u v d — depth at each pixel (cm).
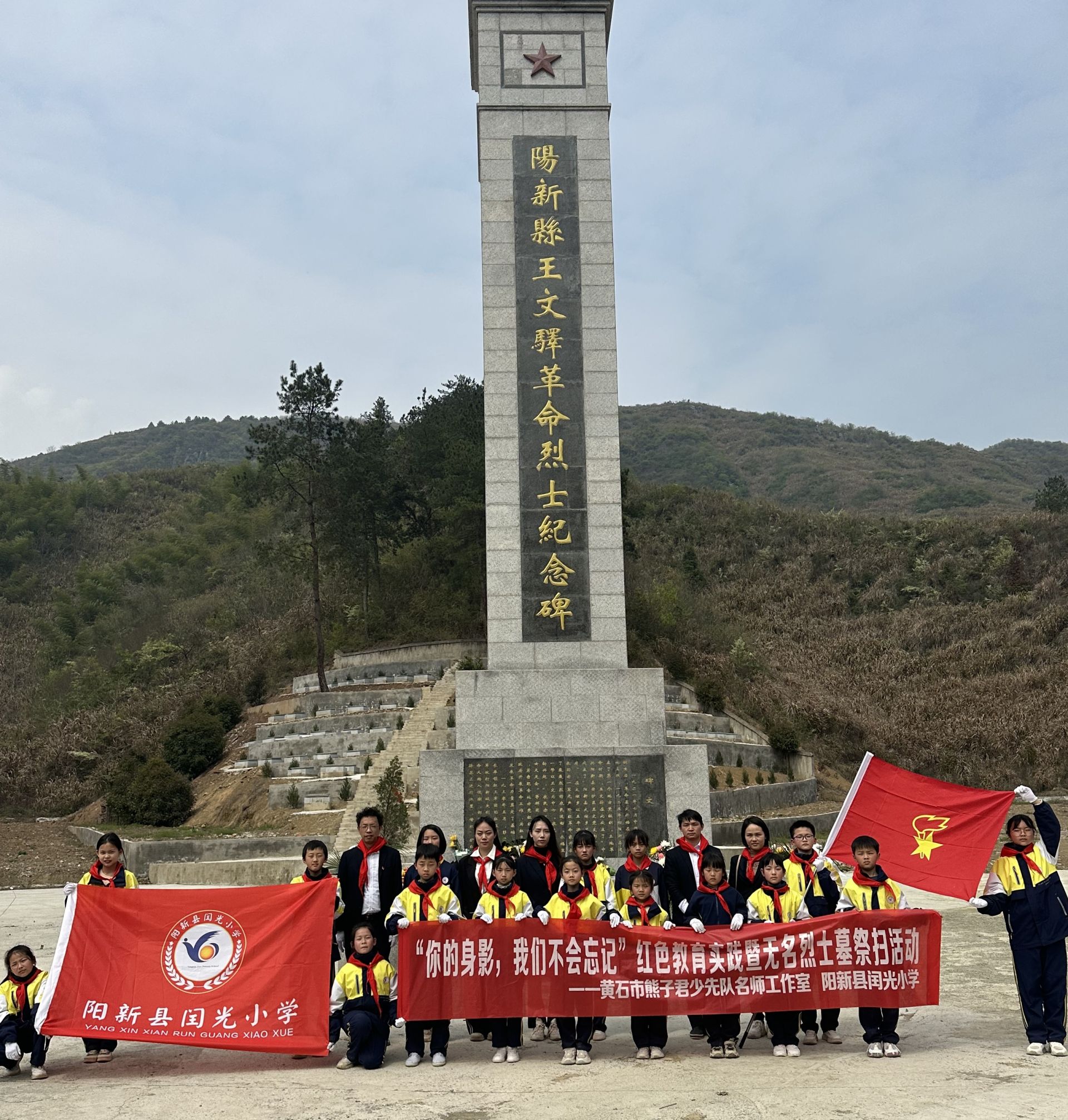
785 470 11125
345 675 3691
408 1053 831
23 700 4934
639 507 4638
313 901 859
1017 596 5162
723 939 825
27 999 828
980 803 972
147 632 5169
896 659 4575
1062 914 814
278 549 3994
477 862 945
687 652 3928
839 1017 976
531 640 1712
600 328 1792
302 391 3778
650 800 1609
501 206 1822
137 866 2241
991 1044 841
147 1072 812
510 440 1762
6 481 7706
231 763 3178
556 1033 933
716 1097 688
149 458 13512
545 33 1880
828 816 2677
